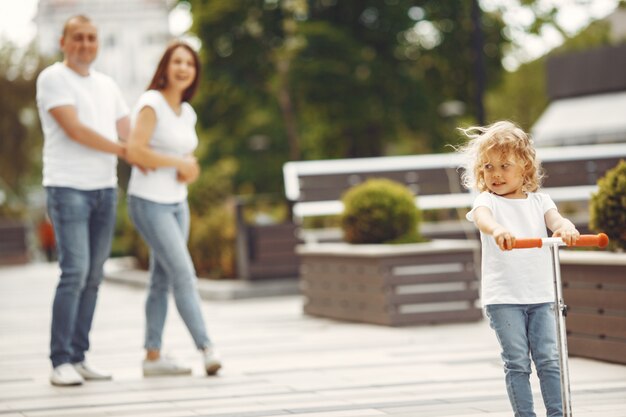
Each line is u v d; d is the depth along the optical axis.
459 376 8.96
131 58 80.25
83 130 9.09
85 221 9.24
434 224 17.00
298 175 15.14
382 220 13.40
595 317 9.31
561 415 6.11
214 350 9.57
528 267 6.17
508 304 6.18
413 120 37.91
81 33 9.29
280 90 39.16
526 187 6.31
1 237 36.84
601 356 9.28
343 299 13.74
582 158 15.38
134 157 9.38
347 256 13.49
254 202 19.31
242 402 8.07
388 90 37.84
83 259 9.20
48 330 14.23
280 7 38.44
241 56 38.94
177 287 9.55
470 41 38.19
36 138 44.69
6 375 9.98
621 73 35.62
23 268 34.78
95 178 9.27
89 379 9.53
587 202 16.53
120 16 80.06
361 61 37.34
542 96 55.72
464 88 39.00
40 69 44.38
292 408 7.73
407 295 12.91
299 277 18.91
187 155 9.82
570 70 37.38
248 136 41.12
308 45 37.44
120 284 23.83
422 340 11.52
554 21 38.53
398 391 8.32
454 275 13.02
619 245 9.48
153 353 9.73
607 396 7.77
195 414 7.62
